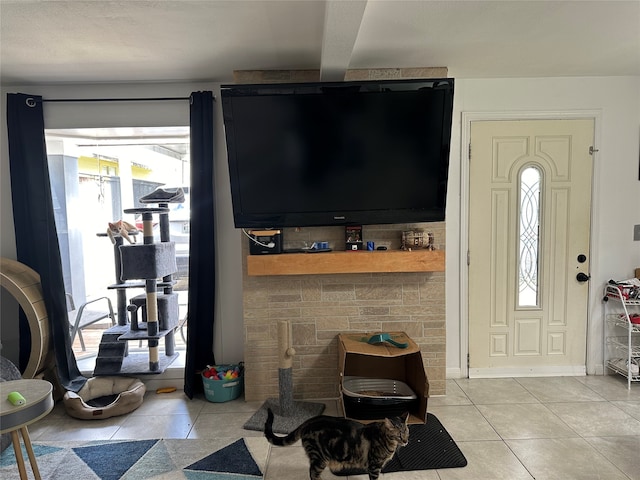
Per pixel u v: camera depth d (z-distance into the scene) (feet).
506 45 7.75
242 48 7.64
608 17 6.64
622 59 8.65
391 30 7.00
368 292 9.29
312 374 9.39
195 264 9.48
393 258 8.80
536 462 6.95
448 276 10.21
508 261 10.21
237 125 8.04
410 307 9.32
